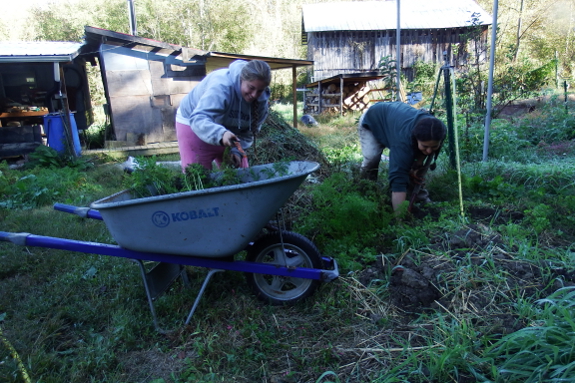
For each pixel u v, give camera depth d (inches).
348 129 468.1
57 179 259.0
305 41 1176.8
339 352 92.0
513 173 202.5
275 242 109.3
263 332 100.3
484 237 129.3
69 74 446.0
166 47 351.6
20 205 211.3
